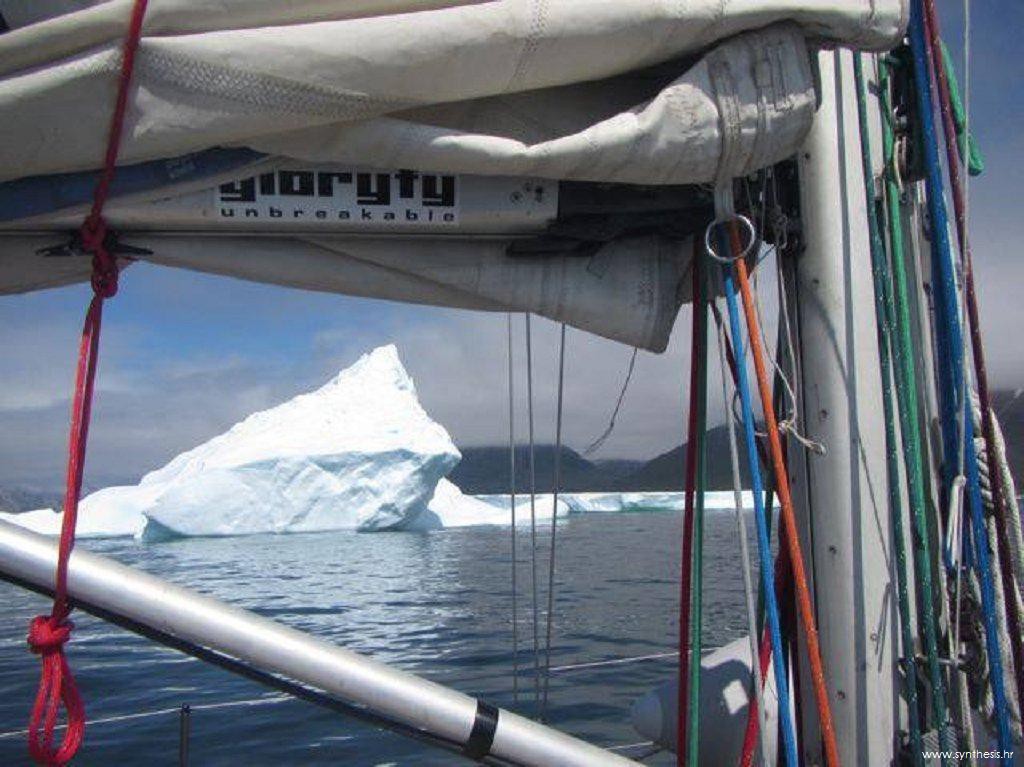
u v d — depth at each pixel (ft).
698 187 4.05
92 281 3.52
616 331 4.32
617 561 63.87
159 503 93.30
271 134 3.51
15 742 16.14
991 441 4.24
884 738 4.37
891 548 4.47
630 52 3.53
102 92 3.25
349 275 4.19
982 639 4.35
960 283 4.51
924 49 4.30
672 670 23.47
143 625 3.22
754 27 3.62
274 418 109.50
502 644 29.86
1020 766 4.85
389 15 3.39
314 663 3.22
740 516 3.95
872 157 4.65
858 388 4.47
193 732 17.56
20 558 3.08
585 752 3.45
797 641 4.66
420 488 99.71
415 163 3.59
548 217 3.93
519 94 3.78
